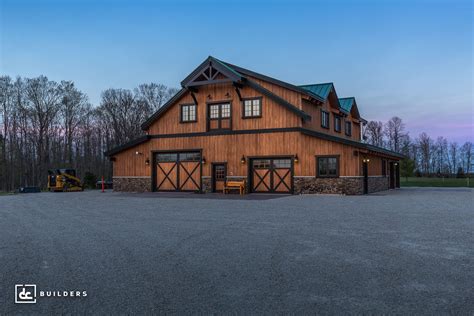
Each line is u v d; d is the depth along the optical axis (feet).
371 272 15.26
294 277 14.67
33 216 35.99
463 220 29.91
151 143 76.48
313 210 37.91
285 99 66.33
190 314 11.10
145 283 14.11
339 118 84.64
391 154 77.10
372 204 43.88
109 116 154.10
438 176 188.14
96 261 17.60
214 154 70.64
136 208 42.04
